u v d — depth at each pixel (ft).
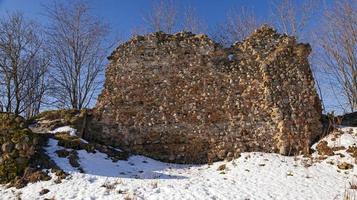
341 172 37.52
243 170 39.17
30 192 32.30
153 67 47.78
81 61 75.97
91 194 31.42
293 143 43.11
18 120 39.17
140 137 45.42
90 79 76.43
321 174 37.24
